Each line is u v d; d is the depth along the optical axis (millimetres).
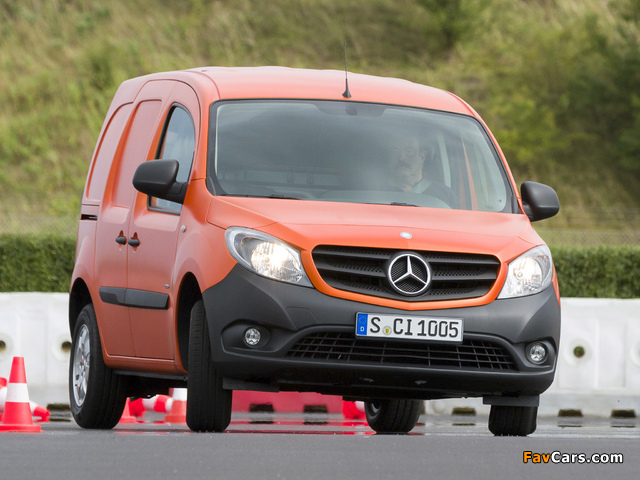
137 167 22594
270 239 19234
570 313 38031
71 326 26875
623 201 123188
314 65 149750
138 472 13477
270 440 17781
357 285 19203
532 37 144875
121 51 142500
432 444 17234
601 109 134125
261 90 23141
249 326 19000
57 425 28031
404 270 19297
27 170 119250
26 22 147125
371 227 19688
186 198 21281
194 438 18328
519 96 130500
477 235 20281
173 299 20891
